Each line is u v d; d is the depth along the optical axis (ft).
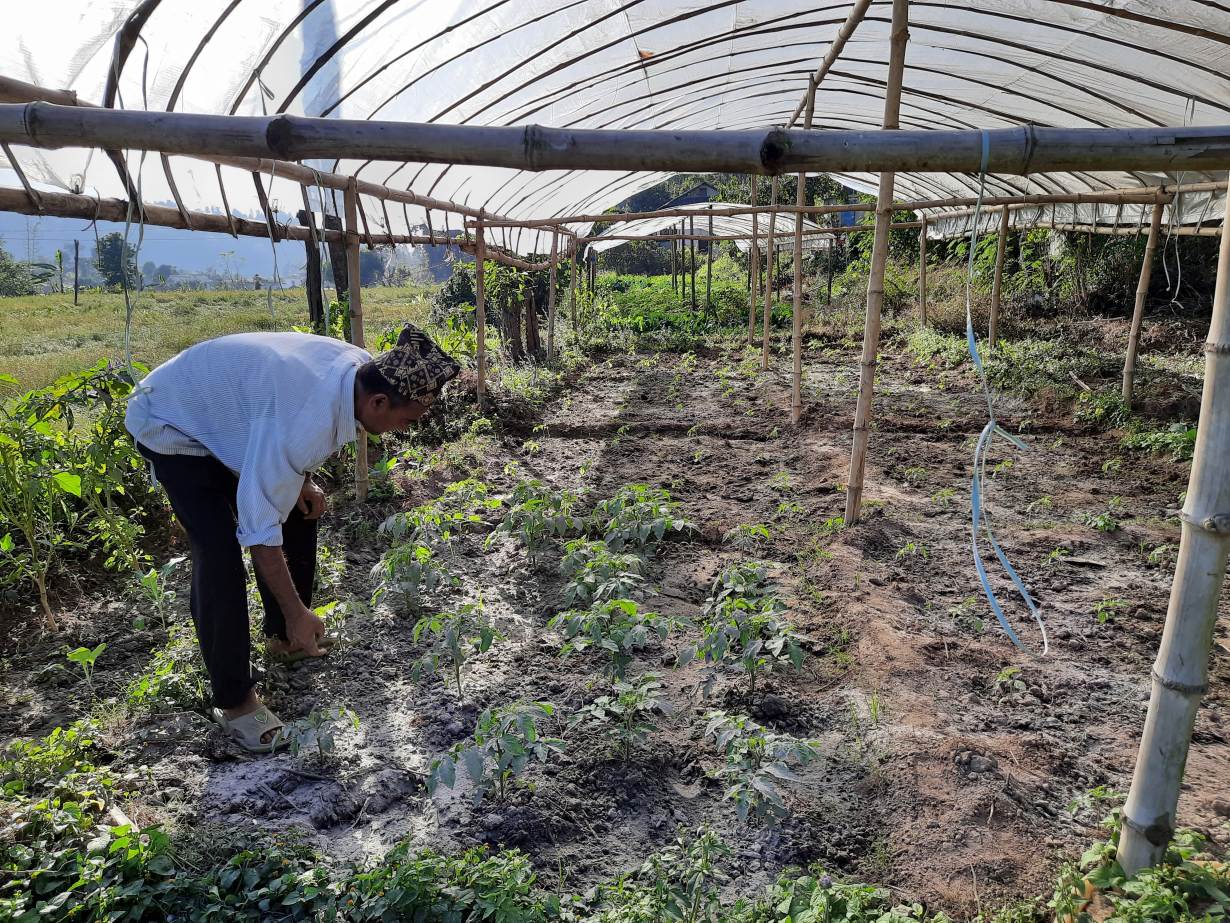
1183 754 7.45
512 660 13.06
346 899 7.76
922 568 16.66
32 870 7.85
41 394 15.44
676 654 13.30
